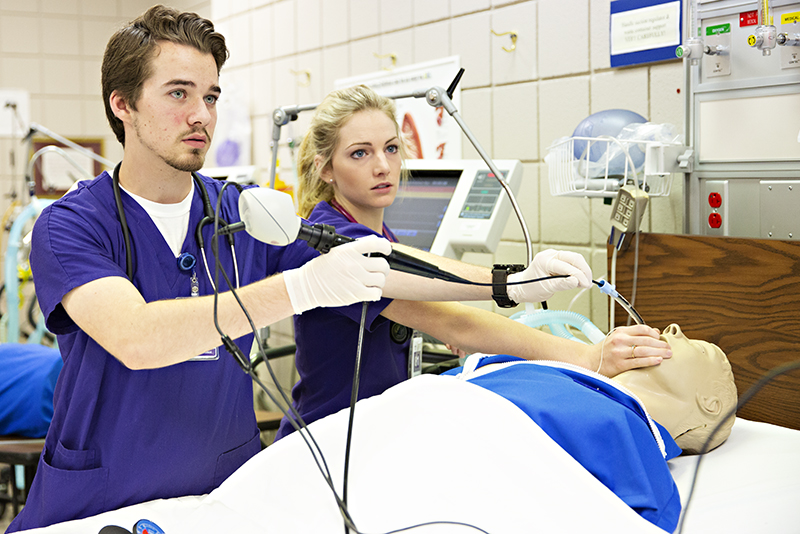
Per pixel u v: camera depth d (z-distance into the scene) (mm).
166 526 1140
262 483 1126
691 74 1864
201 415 1293
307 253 1488
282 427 1732
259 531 1080
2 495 2682
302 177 1793
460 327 1518
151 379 1237
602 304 2293
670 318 1751
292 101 3680
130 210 1280
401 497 1068
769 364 1564
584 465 1137
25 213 3408
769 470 1289
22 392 2115
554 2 2363
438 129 2826
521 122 2514
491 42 2592
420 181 2426
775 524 1103
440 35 2795
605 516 1047
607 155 1808
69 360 1244
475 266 1525
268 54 3828
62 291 1123
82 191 1274
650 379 1364
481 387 1200
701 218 1886
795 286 1510
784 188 1704
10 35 5148
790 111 1675
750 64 1738
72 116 5332
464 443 1124
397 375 1654
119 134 1324
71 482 1205
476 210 2184
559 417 1161
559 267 1317
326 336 1626
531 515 1046
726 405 1379
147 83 1192
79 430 1224
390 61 3051
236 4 4070
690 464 1361
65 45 5277
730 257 1622
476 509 1054
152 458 1249
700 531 1113
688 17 1857
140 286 1275
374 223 1715
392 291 1454
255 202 1015
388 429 1154
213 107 1283
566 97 2357
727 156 1811
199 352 1084
